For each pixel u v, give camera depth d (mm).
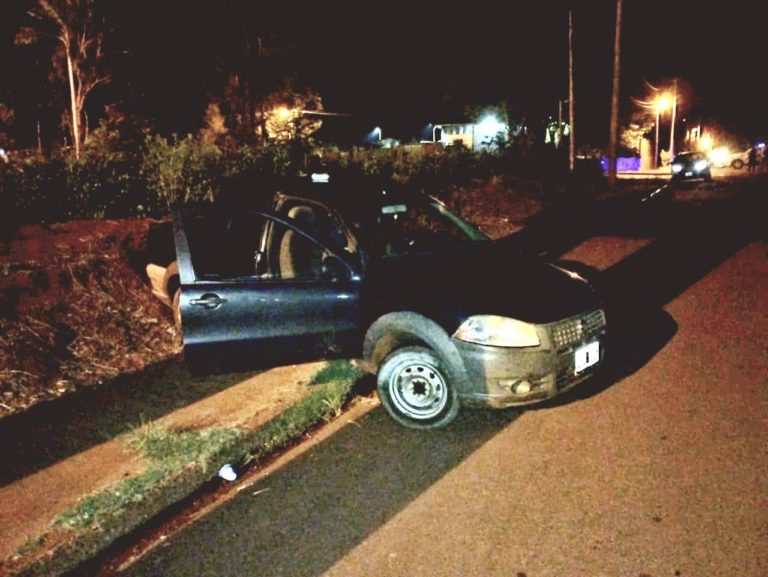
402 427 4629
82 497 3797
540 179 23641
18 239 7062
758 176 32719
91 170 8516
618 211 17234
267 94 22016
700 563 3064
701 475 3752
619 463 3930
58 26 20781
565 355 4316
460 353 4277
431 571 3135
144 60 22500
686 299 7527
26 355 5520
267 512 3734
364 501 3754
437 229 5457
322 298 4770
